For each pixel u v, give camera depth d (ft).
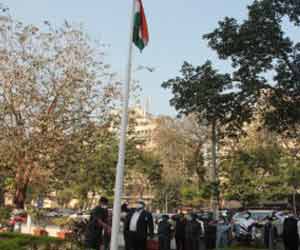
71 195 168.55
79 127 71.87
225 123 67.97
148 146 184.44
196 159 148.46
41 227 75.36
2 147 68.18
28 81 69.51
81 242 45.65
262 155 132.87
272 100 63.67
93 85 72.90
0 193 78.18
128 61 33.37
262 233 74.54
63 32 73.31
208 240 64.75
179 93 64.49
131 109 78.64
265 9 60.13
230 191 125.80
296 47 61.00
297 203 153.69
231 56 63.77
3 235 52.06
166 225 55.93
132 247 42.47
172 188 186.19
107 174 111.65
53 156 69.41
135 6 34.47
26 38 70.69
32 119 69.05
